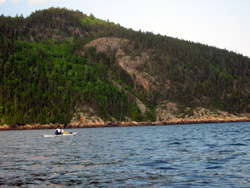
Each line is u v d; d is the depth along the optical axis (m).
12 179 22.67
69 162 30.08
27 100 168.00
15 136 83.62
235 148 38.91
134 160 30.47
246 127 112.44
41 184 21.08
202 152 35.75
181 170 25.00
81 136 74.75
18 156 35.47
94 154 35.94
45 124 161.00
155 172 24.38
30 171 25.67
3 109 158.88
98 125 169.25
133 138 64.19
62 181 21.86
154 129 119.00
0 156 35.62
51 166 27.94
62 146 47.47
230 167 25.78
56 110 168.88
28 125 155.88
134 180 21.77
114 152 37.50
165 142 51.06
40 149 43.38
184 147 41.91
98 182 21.39
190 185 20.12
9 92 169.25
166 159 30.77
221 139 54.69
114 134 84.00
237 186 19.67
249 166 25.97
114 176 23.17
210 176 22.59
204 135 68.69
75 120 167.50
